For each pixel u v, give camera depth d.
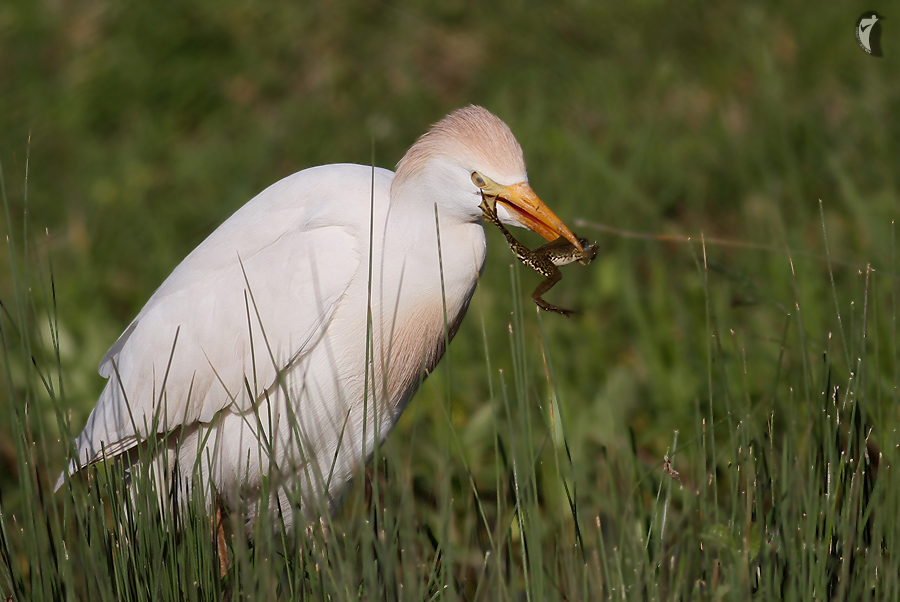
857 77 13.12
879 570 4.88
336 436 6.41
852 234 10.16
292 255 6.12
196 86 15.21
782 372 8.00
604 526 6.69
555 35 15.69
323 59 15.73
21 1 17.12
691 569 5.27
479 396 8.30
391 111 14.28
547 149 12.47
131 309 10.83
